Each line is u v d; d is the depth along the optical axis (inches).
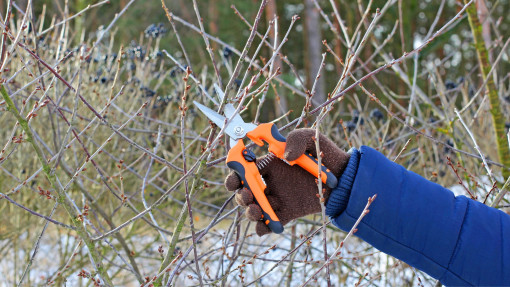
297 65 613.9
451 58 560.4
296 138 47.8
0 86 60.2
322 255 116.5
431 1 565.9
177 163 151.5
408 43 223.8
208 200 165.6
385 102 333.1
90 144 139.5
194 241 61.6
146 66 146.5
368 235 48.9
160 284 65.9
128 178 166.9
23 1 336.8
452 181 137.3
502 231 48.6
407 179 49.4
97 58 141.9
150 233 166.6
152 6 465.1
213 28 476.4
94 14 393.1
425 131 110.0
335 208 49.4
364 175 48.2
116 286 132.3
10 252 154.9
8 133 142.3
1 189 140.0
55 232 177.2
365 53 416.8
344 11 494.3
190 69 56.3
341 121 85.2
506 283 47.4
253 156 49.1
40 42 126.0
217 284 78.7
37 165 142.8
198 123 173.2
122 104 143.1
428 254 48.3
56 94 80.8
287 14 616.7
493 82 102.4
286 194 50.0
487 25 147.9
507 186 69.0
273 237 134.8
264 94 72.6
